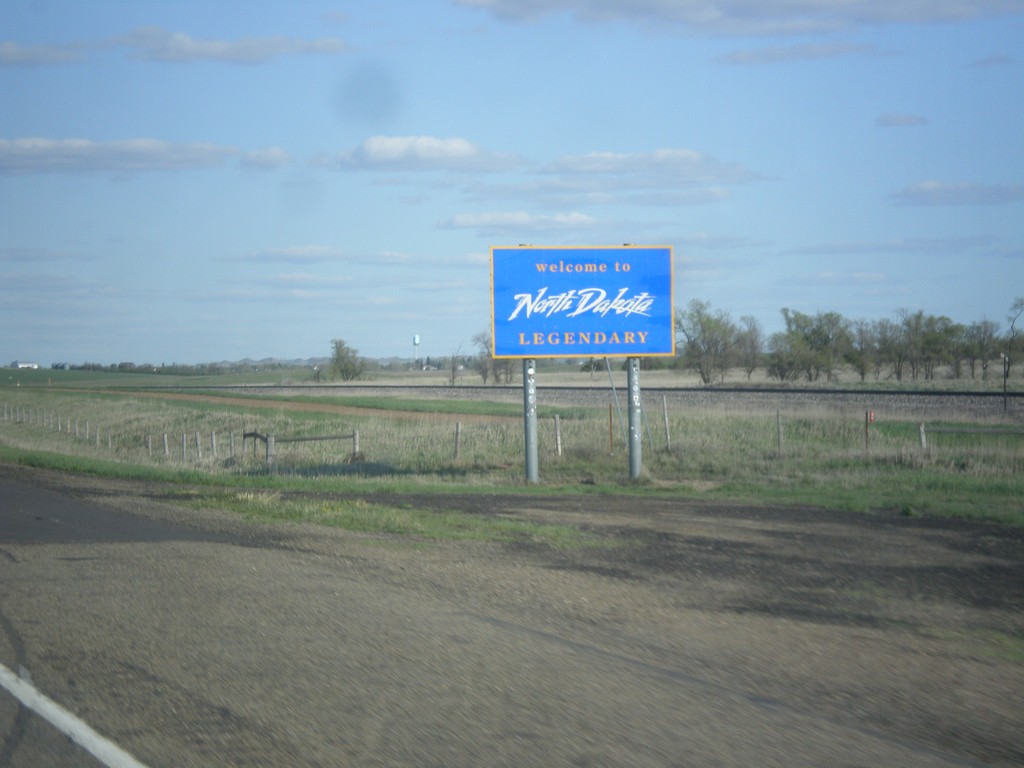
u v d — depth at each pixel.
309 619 9.96
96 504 20.70
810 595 11.84
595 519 19.19
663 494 24.55
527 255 28.69
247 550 14.52
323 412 64.19
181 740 6.47
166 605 10.57
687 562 14.12
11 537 15.74
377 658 8.52
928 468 27.00
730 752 6.37
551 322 28.70
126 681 7.75
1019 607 11.30
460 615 10.27
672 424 39.75
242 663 8.30
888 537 16.78
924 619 10.64
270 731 6.65
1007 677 8.43
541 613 10.49
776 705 7.41
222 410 70.62
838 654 9.06
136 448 51.56
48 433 67.50
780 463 29.33
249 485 26.64
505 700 7.39
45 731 6.61
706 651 9.05
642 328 28.66
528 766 6.09
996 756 6.45
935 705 7.55
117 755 6.19
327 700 7.33
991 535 17.03
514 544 15.67
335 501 21.70
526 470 28.45
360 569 12.98
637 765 6.13
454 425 44.81
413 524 17.62
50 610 10.29
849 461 28.88
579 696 7.51
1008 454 27.83
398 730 6.71
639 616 10.48
